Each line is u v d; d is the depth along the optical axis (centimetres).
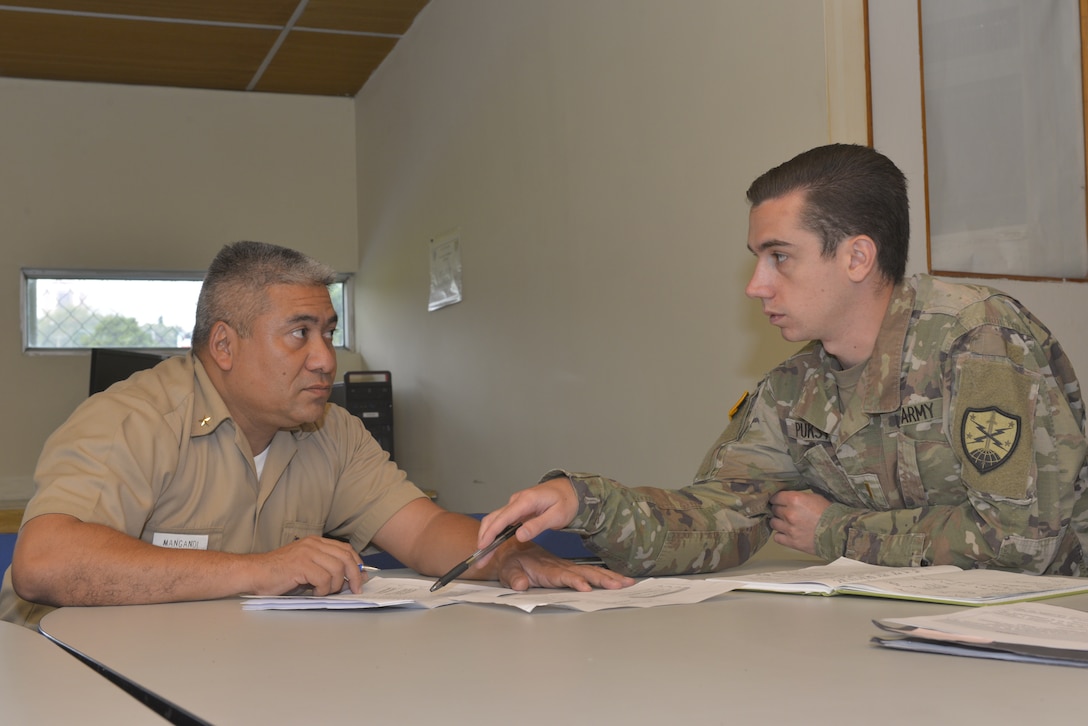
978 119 235
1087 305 245
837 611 103
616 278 285
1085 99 251
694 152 250
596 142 295
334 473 181
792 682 71
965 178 232
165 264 480
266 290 161
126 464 146
